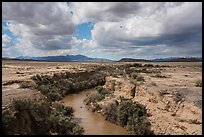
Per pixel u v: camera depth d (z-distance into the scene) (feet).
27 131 67.36
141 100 104.22
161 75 180.04
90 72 222.69
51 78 156.46
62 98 139.33
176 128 77.61
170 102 86.94
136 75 157.69
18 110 69.82
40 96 101.65
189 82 134.31
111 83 144.87
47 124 74.74
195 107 77.77
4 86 112.88
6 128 61.82
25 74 163.73
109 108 104.47
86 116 107.65
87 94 154.81
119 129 91.20
